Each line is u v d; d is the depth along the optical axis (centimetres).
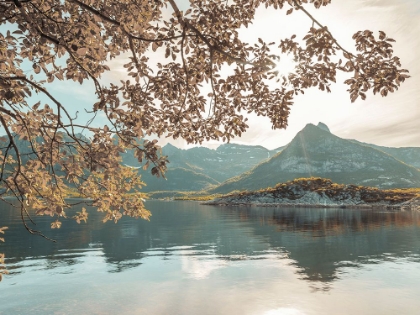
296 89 661
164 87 606
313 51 555
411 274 1981
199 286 1759
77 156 583
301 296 1579
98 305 1469
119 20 545
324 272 2052
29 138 584
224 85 628
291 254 2686
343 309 1408
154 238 3762
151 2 609
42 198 600
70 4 532
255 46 621
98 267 2216
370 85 552
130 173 643
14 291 1672
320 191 15688
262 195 17100
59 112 521
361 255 2627
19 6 406
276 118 727
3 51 487
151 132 693
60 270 2131
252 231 4503
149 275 1998
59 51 560
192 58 668
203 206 15300
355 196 15062
